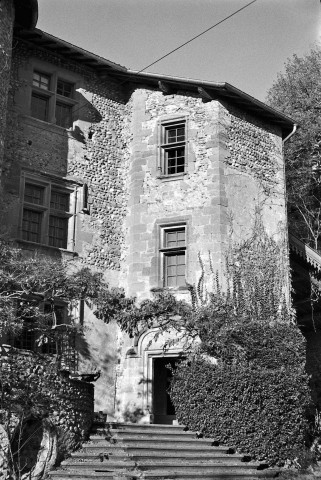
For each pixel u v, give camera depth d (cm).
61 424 1091
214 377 1340
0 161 1338
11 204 1482
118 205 1697
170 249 1612
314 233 2438
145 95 1759
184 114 1697
